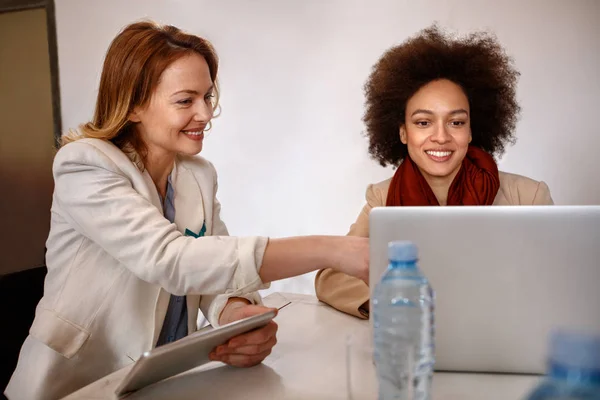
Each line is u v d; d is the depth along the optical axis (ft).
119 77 4.27
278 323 4.22
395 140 5.87
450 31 9.45
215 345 3.05
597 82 8.96
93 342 4.16
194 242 3.58
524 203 5.45
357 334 3.87
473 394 2.74
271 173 10.50
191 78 4.26
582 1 8.90
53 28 11.21
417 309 2.72
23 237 11.89
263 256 3.47
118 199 3.80
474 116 5.64
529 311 2.90
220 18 10.52
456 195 5.32
